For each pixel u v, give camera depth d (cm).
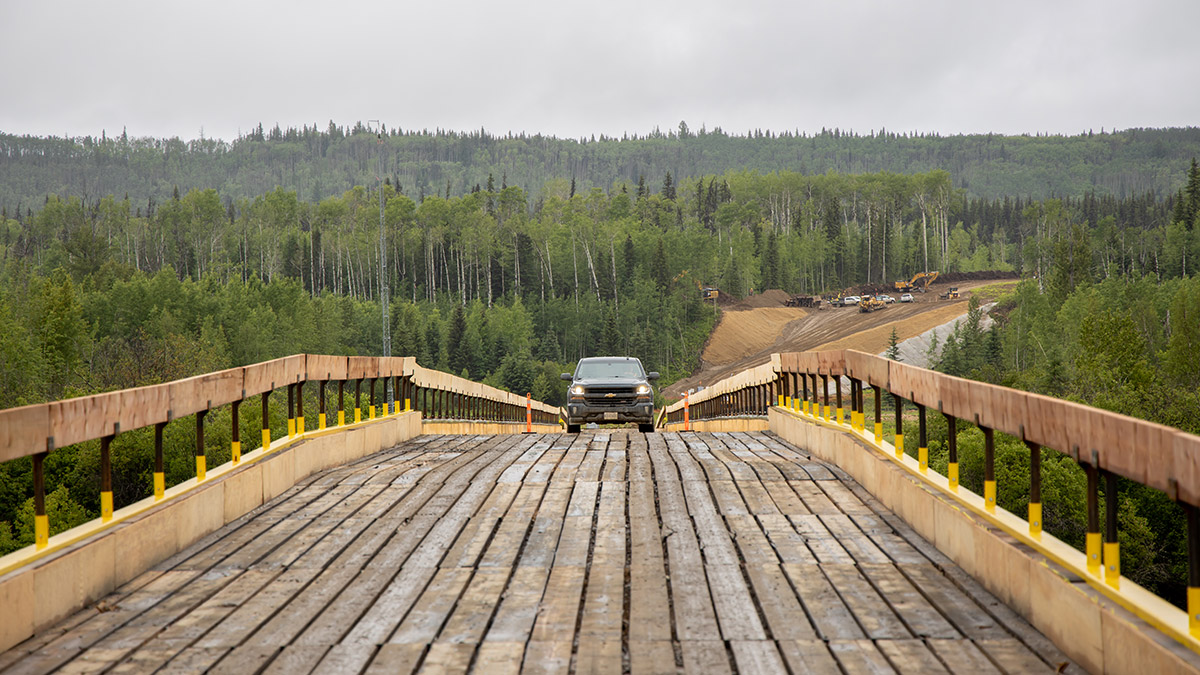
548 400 12662
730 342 14512
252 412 4847
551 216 19175
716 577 617
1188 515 376
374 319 13800
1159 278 16138
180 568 654
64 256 15612
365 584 607
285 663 460
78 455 4372
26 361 7088
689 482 995
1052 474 3775
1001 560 549
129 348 8081
